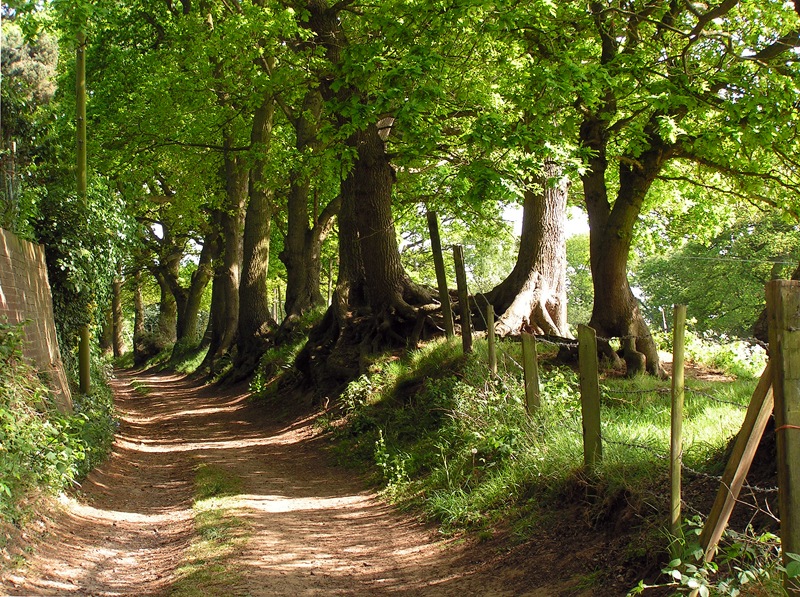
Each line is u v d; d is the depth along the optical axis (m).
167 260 46.69
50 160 15.14
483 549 7.22
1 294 9.41
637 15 13.64
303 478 12.43
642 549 5.59
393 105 12.87
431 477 10.00
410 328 18.17
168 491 11.12
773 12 14.12
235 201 30.91
